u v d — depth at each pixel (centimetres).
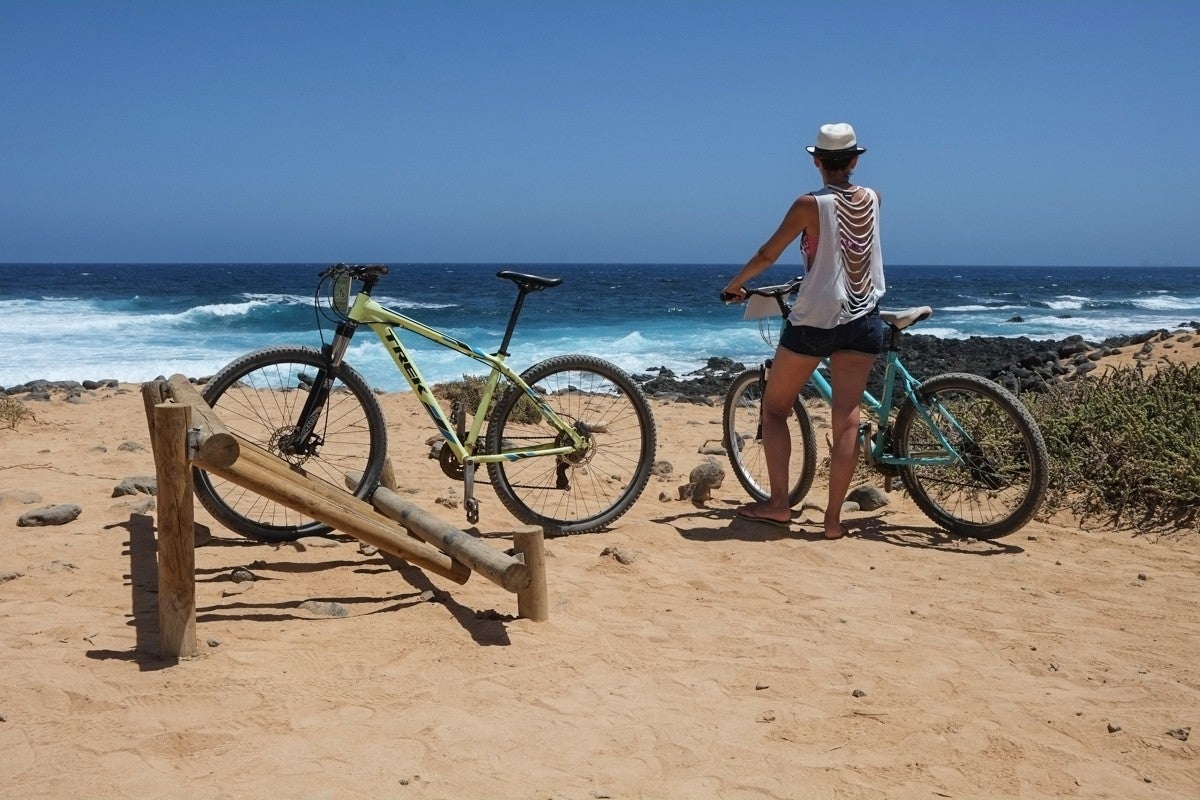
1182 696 343
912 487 568
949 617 418
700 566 484
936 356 1766
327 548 486
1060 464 616
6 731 285
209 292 5541
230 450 334
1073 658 375
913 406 555
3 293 5112
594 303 4531
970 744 304
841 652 376
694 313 3806
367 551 482
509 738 294
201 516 540
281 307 3366
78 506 531
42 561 452
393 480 537
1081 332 2925
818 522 580
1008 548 526
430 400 504
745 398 631
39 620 373
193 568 340
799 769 284
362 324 497
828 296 503
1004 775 286
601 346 2386
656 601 429
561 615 403
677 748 293
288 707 306
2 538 491
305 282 7606
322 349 493
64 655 339
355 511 434
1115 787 282
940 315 3909
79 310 3525
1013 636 397
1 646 346
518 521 562
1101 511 584
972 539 541
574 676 342
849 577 473
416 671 338
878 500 611
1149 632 404
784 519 554
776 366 537
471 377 1118
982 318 3672
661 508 612
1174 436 593
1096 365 1254
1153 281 10881
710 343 2486
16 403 909
